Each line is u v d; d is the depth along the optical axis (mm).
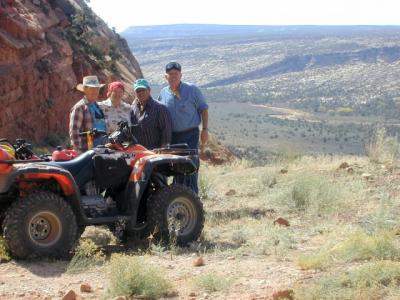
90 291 5121
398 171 10984
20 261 6078
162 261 6191
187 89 8523
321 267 5426
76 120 7508
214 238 7312
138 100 8023
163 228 6812
